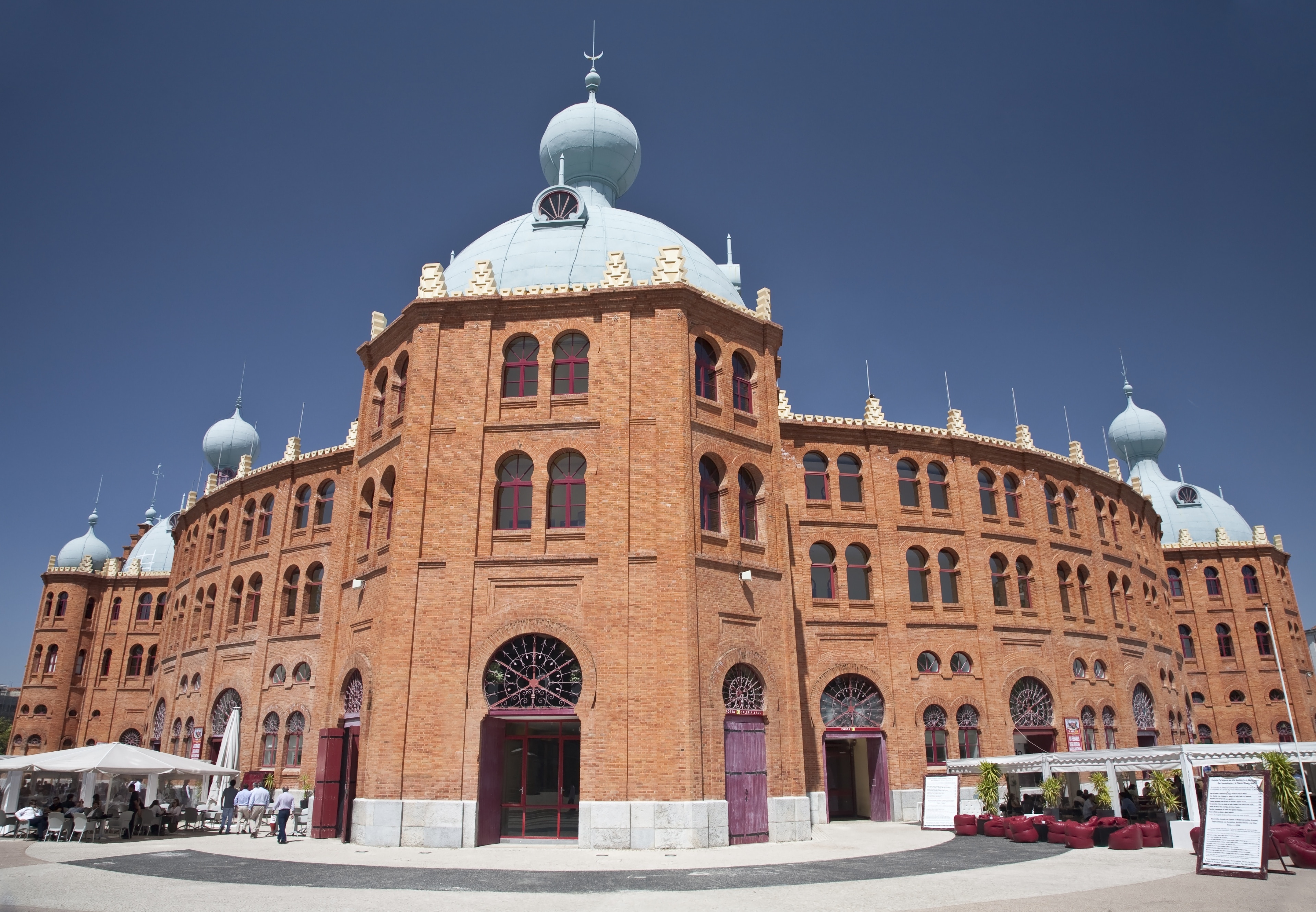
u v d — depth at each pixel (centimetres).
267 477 4247
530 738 2547
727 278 3647
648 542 2592
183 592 4850
